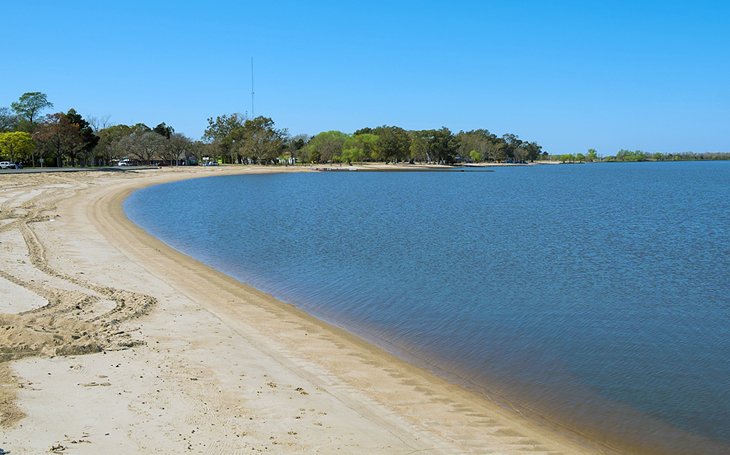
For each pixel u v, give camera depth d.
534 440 11.23
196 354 14.69
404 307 21.47
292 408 11.70
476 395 13.41
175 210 60.34
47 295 19.84
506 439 11.17
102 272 24.83
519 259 32.59
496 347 17.03
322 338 17.06
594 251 35.94
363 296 23.14
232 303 20.69
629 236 43.19
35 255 27.89
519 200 79.88
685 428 12.07
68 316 17.42
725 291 24.95
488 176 168.00
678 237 42.91
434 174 177.75
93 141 140.75
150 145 176.50
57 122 131.88
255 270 28.16
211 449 9.65
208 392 12.18
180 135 196.25
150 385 12.34
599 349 17.03
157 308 19.17
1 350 13.81
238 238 39.81
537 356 16.31
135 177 118.12
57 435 9.87
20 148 123.81
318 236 41.25
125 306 18.98
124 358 13.95
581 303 22.55
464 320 19.86
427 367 15.17
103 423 10.41
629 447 11.23
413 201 76.44
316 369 14.33
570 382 14.44
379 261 31.27
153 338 15.79
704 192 98.94
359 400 12.52
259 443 10.00
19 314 17.28
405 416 11.89
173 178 124.31
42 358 13.59
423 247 36.59
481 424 11.80
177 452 9.48
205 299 20.98
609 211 64.06
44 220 42.81
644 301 23.02
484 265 30.53
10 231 36.00
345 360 15.20
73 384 12.14
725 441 11.56
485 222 51.94
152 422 10.55
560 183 130.25
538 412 12.66
